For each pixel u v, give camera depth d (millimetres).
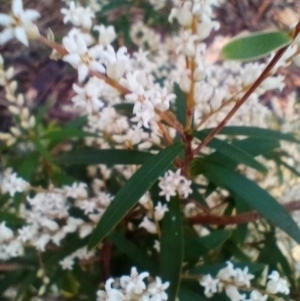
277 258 352
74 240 317
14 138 344
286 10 742
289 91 627
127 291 235
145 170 240
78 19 230
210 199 415
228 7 718
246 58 159
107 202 301
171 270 259
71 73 646
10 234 300
